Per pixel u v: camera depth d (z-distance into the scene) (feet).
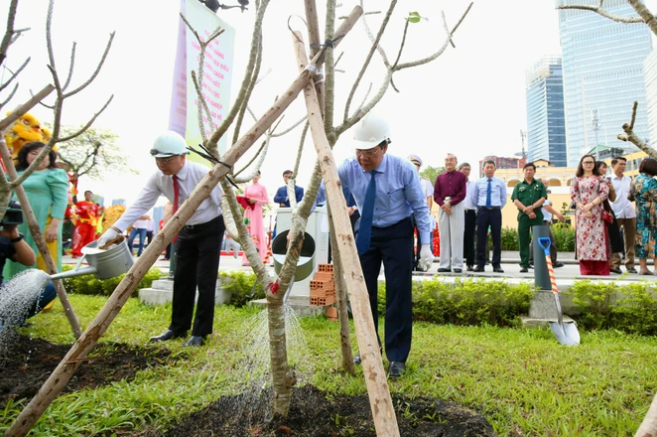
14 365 11.19
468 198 29.73
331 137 6.66
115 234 13.33
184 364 12.13
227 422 7.93
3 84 6.70
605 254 23.58
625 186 27.91
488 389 10.16
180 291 15.07
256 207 29.94
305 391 9.28
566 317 17.13
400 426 7.99
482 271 28.43
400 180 11.83
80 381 10.44
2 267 12.33
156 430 7.90
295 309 18.70
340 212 4.99
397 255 11.87
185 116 16.85
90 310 19.54
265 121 6.18
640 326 16.33
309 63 6.33
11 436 5.85
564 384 10.73
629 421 8.48
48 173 16.40
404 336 11.76
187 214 6.07
